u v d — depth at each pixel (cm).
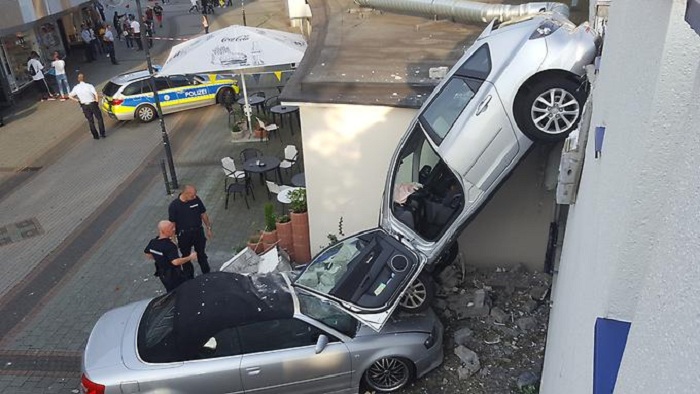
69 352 701
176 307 571
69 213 1063
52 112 1677
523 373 594
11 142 1451
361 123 720
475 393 583
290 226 815
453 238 611
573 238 392
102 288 829
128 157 1304
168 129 1461
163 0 3472
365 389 587
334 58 843
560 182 430
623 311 174
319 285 591
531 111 549
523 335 651
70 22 2298
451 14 996
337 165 749
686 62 137
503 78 554
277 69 1299
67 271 876
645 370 108
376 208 770
